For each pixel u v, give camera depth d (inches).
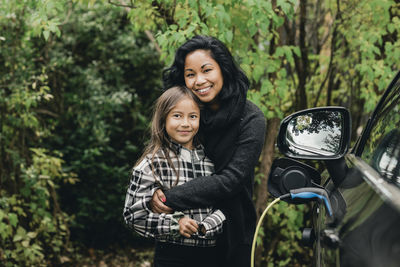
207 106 79.1
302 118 69.5
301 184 67.4
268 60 134.4
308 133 68.7
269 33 148.3
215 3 117.6
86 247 228.4
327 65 169.9
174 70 80.1
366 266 36.8
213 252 77.2
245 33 133.9
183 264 75.7
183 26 115.7
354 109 168.7
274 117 151.4
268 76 148.0
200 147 77.5
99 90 217.9
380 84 134.3
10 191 179.2
